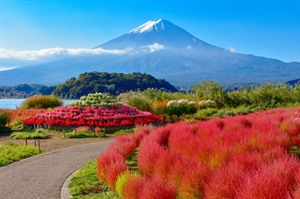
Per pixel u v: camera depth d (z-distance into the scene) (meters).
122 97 34.53
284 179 6.06
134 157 12.10
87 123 22.92
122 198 7.57
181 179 7.25
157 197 6.36
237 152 8.84
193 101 33.78
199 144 10.05
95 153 14.34
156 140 12.61
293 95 34.06
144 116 24.91
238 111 30.03
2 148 15.50
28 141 18.92
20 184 9.48
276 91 34.53
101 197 7.85
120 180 7.62
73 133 20.80
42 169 11.32
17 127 24.62
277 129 12.25
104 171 9.09
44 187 9.12
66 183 9.45
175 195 6.58
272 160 7.61
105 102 26.58
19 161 12.89
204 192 6.61
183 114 29.98
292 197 5.55
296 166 6.66
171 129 14.35
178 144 11.38
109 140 19.02
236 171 6.38
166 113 30.38
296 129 12.95
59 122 23.14
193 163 7.61
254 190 5.50
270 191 5.42
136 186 6.91
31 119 24.53
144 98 31.64
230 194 5.93
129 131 22.28
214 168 7.96
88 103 26.56
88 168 10.95
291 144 11.26
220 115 29.20
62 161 12.65
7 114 24.88
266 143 9.66
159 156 8.74
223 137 11.25
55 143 18.09
